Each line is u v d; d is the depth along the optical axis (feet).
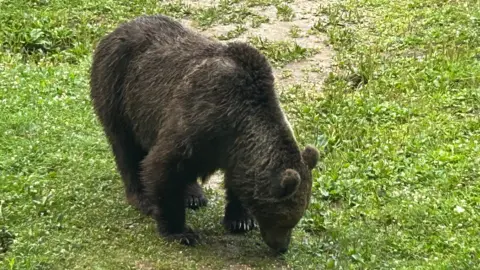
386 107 33.73
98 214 29.09
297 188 26.66
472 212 29.22
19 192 29.66
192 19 40.40
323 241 28.48
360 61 36.70
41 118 32.71
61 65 36.47
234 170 27.43
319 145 32.04
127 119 29.25
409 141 32.04
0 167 30.60
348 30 39.11
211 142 27.40
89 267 27.37
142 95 28.58
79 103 33.78
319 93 35.06
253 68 27.53
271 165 26.96
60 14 39.55
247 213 28.86
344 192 30.19
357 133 32.55
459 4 40.37
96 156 31.40
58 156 31.17
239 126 27.27
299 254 28.04
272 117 27.37
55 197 29.48
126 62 29.07
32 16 39.14
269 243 27.63
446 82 34.96
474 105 33.83
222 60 27.66
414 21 39.60
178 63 28.17
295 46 37.68
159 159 27.66
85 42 38.17
